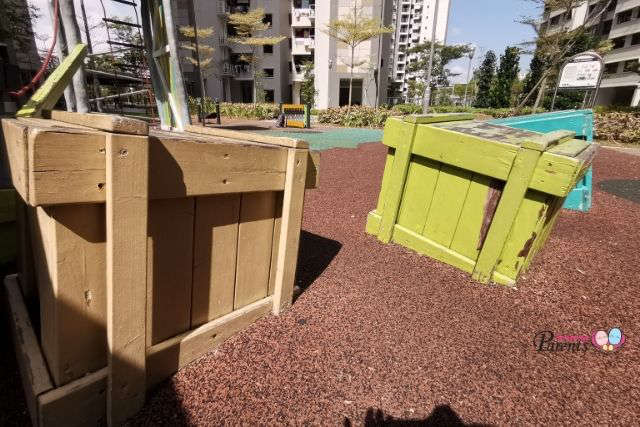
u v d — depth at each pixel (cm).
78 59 245
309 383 161
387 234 332
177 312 157
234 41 4297
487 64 5553
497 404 158
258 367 168
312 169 206
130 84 1761
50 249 114
